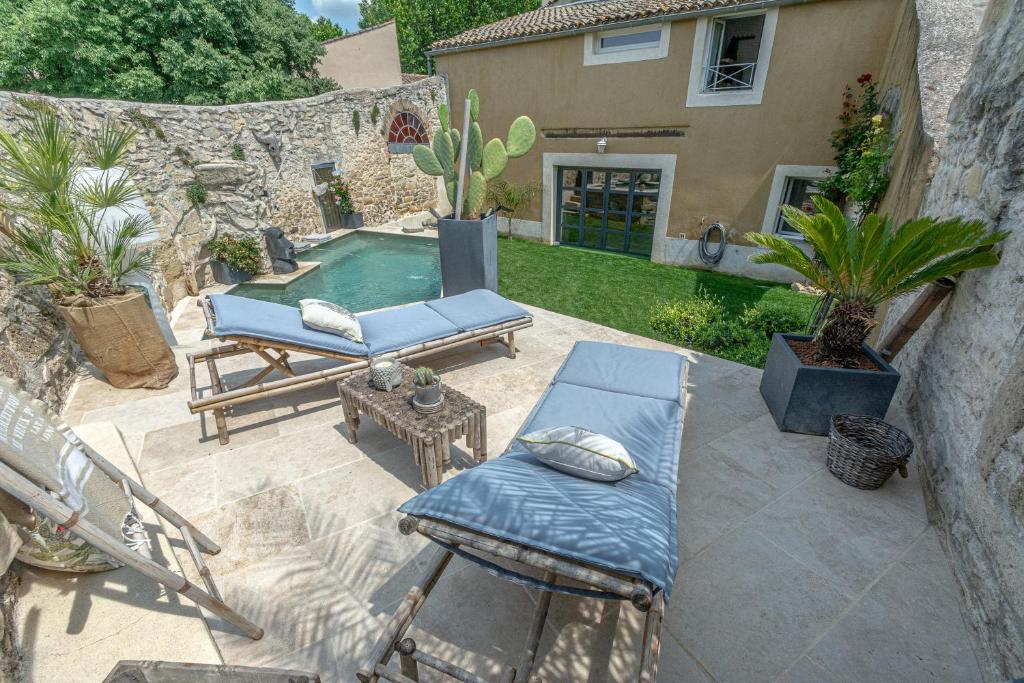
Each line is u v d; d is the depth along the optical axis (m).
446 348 5.38
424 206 16.23
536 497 2.07
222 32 15.91
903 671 2.29
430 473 3.29
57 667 2.08
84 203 4.71
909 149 5.61
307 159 12.49
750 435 4.17
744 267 9.70
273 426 4.28
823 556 2.94
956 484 3.04
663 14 8.84
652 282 9.20
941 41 5.51
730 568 2.85
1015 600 2.17
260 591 2.67
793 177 8.90
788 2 7.80
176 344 5.93
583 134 10.99
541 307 7.61
